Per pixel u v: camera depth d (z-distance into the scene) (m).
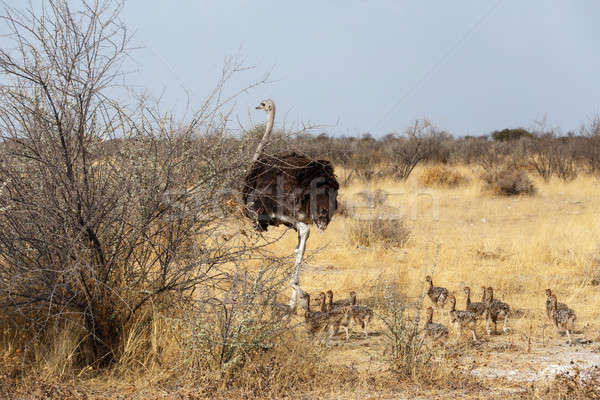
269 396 18.69
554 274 38.56
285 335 22.86
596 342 25.08
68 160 19.80
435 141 118.44
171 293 22.31
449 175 91.69
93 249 20.69
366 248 47.12
